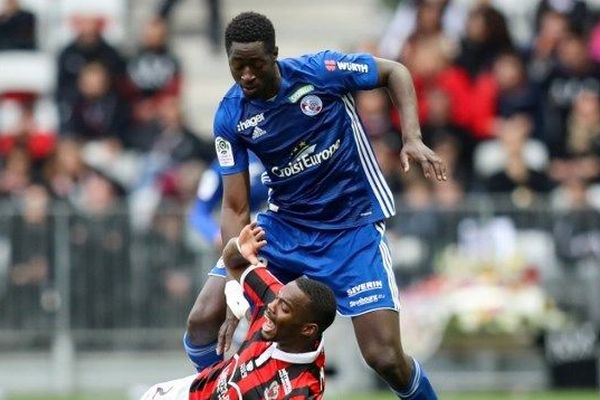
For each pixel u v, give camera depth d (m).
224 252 28.17
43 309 53.56
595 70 59.34
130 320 53.69
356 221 29.36
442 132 56.84
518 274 52.59
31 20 63.56
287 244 29.50
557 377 52.28
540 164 57.47
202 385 27.62
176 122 58.03
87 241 53.72
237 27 27.66
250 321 28.19
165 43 60.59
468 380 52.06
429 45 58.75
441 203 53.38
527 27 66.12
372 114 56.41
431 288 52.53
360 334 29.27
